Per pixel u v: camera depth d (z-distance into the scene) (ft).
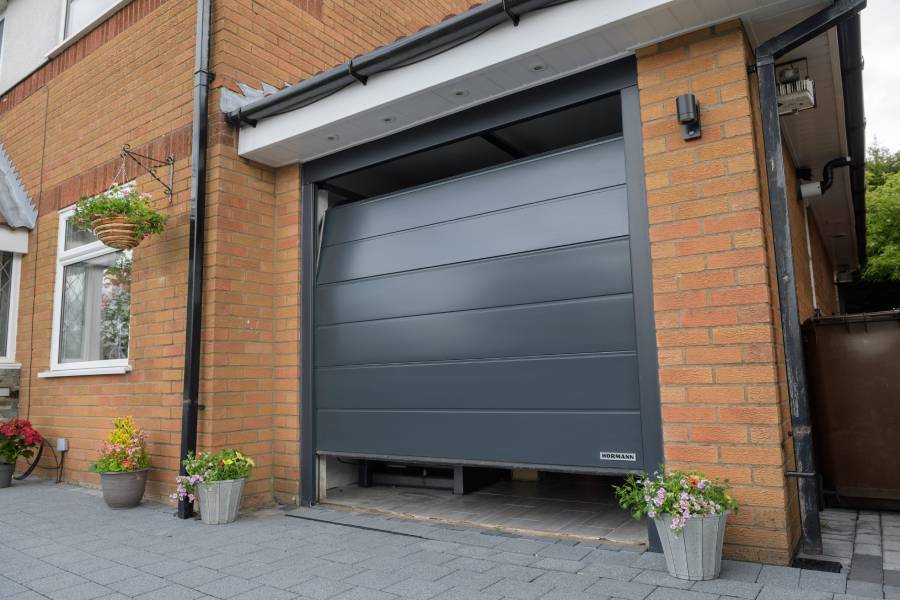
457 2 28.86
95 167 21.95
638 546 12.51
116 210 17.39
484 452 14.42
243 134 17.97
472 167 20.90
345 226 18.12
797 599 9.27
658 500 10.48
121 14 21.70
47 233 23.86
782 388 11.50
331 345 17.63
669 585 10.11
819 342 15.85
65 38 24.88
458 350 15.11
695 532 10.21
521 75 13.80
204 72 17.62
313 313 18.10
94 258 21.79
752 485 10.89
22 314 24.48
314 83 15.71
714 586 9.91
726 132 11.66
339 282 17.78
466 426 14.78
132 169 20.29
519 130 17.88
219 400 16.72
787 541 10.62
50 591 10.60
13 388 23.88
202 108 17.47
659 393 12.00
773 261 11.96
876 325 15.25
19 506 17.60
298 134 16.70
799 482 11.26
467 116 15.39
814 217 26.53
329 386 17.51
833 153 19.75
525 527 14.33
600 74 13.42
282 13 19.97
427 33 13.60
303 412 17.76
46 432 22.48
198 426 16.76
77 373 20.85
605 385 12.78
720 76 11.80
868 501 14.97
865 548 11.80
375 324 16.79
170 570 11.68
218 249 17.19
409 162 20.26
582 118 17.17
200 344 16.92
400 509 16.61
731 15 11.62
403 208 16.90
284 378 18.17
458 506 16.79
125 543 13.61
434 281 15.80
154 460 18.08
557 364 13.48
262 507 17.33
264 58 19.15
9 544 13.58
